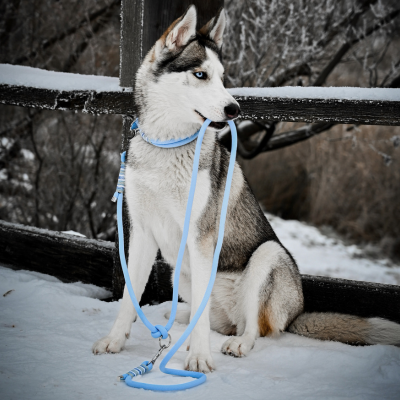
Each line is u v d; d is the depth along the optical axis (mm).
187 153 2553
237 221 2986
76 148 7422
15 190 7395
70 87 3461
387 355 2393
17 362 2150
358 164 10742
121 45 3236
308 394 1942
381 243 9852
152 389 1960
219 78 2521
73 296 3162
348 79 8680
